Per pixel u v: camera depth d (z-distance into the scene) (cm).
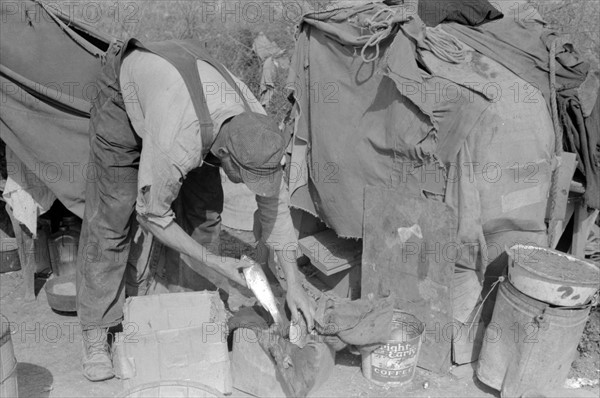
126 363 292
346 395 314
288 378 293
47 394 312
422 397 314
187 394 269
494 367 309
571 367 335
